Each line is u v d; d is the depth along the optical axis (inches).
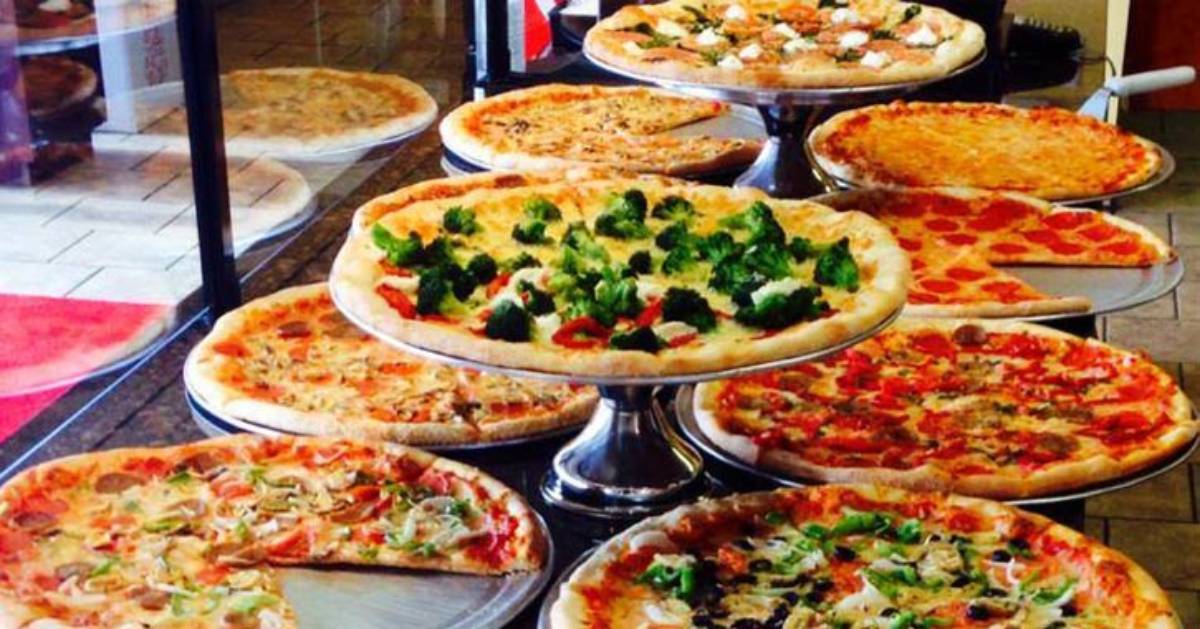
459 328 70.3
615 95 136.6
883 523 72.5
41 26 98.5
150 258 97.1
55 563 68.2
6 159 101.1
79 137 101.6
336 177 112.3
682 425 82.2
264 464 76.4
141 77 101.8
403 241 79.3
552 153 118.8
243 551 68.7
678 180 105.7
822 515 73.4
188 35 89.3
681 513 71.2
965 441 83.4
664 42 121.0
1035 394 90.3
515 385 85.3
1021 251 111.1
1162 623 64.6
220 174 92.3
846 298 75.8
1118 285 107.0
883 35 124.5
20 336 86.3
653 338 68.6
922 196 117.7
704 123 131.4
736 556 69.4
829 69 111.7
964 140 136.0
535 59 147.6
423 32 130.0
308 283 98.8
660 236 83.3
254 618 64.6
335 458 76.5
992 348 96.7
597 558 67.7
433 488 74.1
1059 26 172.7
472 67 140.8
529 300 73.5
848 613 65.7
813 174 118.0
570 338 70.2
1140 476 79.5
